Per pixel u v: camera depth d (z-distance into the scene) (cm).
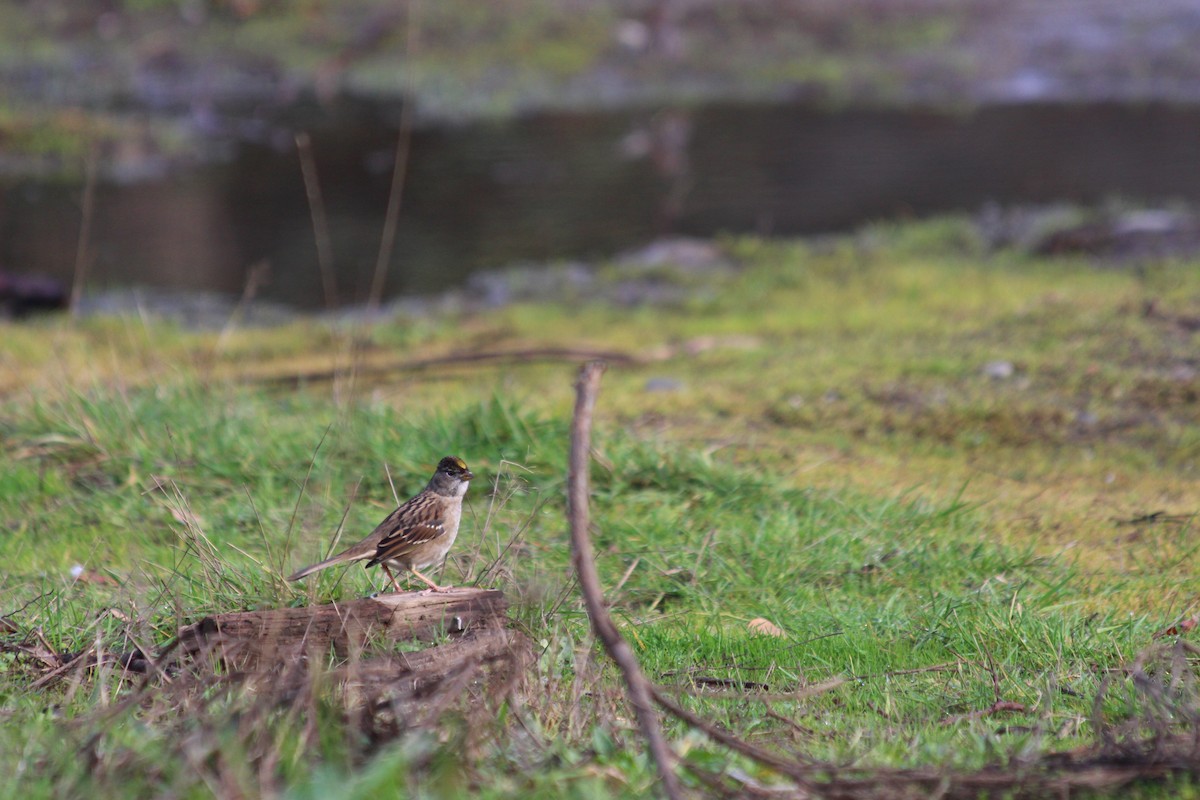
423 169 3528
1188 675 727
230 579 843
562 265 2580
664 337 1975
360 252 2742
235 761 529
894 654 812
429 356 1925
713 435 1360
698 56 4962
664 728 661
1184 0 5238
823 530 1041
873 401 1482
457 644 691
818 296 2191
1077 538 1055
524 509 1090
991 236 2530
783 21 5219
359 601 744
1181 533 1053
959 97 4281
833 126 3906
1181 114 3812
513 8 5375
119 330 2111
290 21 5391
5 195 3278
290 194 3281
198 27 5412
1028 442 1337
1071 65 4594
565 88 4672
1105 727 646
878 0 5381
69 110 4128
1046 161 3272
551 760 580
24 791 541
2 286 2278
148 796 540
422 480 1142
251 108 4419
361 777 512
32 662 738
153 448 1212
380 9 5441
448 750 566
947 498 1151
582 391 617
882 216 2820
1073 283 2050
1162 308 1742
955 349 1675
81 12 5559
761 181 3234
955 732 674
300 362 1888
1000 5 5341
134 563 867
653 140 3772
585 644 757
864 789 552
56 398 1342
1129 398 1432
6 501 1128
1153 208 2612
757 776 589
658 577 953
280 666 643
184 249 2781
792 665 802
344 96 4616
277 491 1134
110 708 609
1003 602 895
